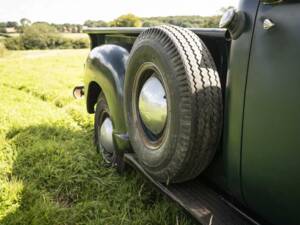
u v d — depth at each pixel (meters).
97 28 4.08
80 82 11.53
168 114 2.42
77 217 3.15
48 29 53.97
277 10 1.76
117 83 3.38
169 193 2.52
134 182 3.52
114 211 3.19
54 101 8.48
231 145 2.12
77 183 3.76
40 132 5.46
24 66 18.30
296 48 1.67
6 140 5.18
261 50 1.84
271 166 1.83
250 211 2.24
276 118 1.77
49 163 4.12
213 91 2.25
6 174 4.04
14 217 3.10
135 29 3.25
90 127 5.81
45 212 3.13
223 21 1.96
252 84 1.91
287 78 1.71
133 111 2.95
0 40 50.50
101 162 4.11
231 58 2.05
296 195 1.72
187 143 2.27
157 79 2.65
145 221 2.99
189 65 2.25
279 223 1.91
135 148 2.92
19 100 8.42
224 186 2.42
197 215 2.22
